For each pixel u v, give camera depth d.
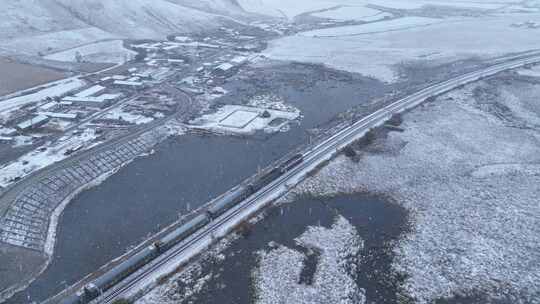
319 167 96.88
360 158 101.94
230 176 94.62
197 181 92.75
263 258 68.94
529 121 123.69
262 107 137.75
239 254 69.88
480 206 82.62
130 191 89.06
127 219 79.38
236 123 123.69
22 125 115.75
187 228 72.38
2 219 74.69
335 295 61.81
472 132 116.19
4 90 145.38
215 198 85.62
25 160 97.56
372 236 75.19
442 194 87.38
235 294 61.78
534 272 65.25
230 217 77.81
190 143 111.81
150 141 111.19
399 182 92.56
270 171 91.50
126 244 72.12
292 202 84.69
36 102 136.00
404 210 83.06
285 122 124.62
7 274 64.81
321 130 118.69
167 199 85.94
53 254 69.88
